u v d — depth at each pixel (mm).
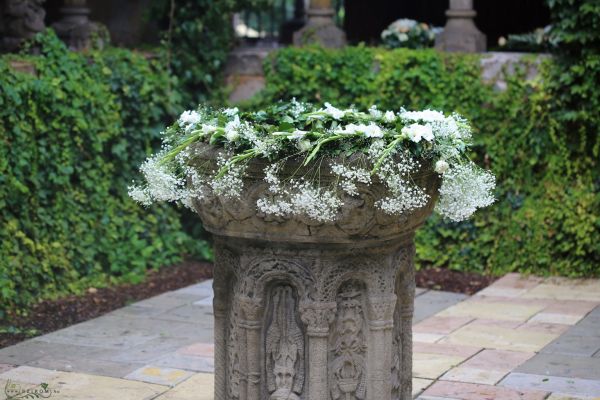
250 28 15164
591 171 8500
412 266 4848
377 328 4559
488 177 4672
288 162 4332
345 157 4297
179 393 5574
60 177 7746
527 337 6793
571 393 5566
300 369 4582
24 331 6859
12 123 7293
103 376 5871
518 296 8008
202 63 9211
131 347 6531
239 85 9391
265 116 4793
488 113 8711
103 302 7711
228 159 4426
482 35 9070
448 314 7484
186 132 4773
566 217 8500
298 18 14148
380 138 4352
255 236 4488
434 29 9820
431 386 5707
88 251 8086
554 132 8516
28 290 7465
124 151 8492
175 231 9086
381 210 4375
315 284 4461
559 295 8016
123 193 8562
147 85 8633
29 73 7523
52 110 7676
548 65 8453
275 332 4594
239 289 4609
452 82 8727
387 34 9477
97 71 8219
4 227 7270
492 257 8758
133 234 8562
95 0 10188
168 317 7352
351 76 8961
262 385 4645
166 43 9039
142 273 8438
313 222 4320
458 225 8836
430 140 4383
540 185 8641
